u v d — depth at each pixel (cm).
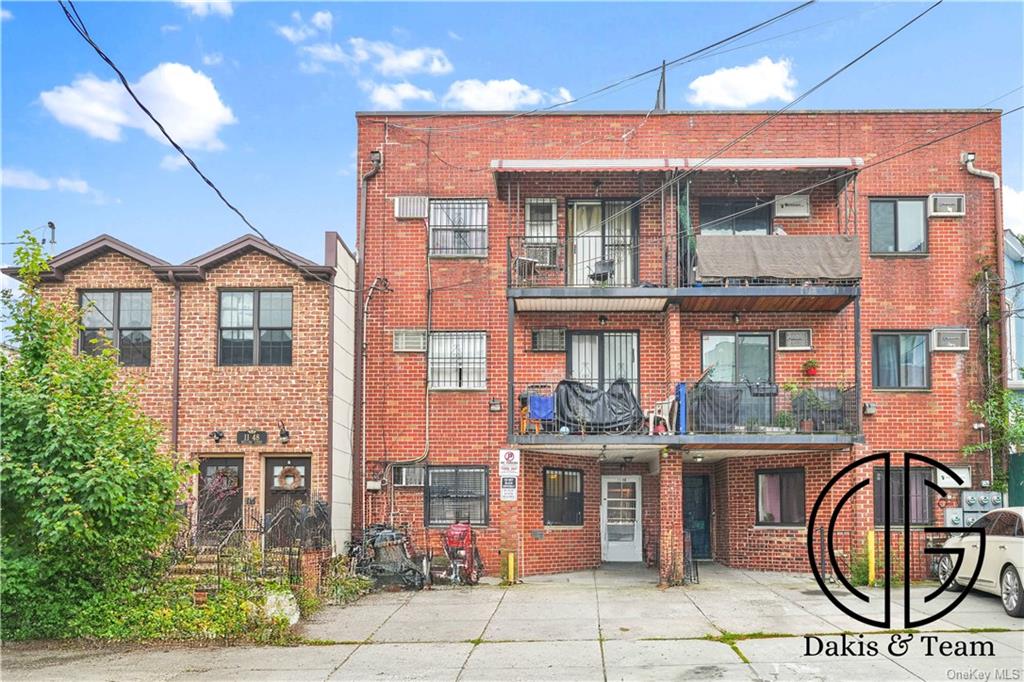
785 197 2205
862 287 2177
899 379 2167
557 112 2231
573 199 2239
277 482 2033
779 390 2081
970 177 2203
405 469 2169
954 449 2139
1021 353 2533
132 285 2081
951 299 2177
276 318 2072
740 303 2123
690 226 2159
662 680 1167
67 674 1236
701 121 2230
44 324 1547
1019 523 1559
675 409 2027
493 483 2152
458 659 1312
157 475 1507
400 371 2194
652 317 2209
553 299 2102
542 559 2150
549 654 1330
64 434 1401
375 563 1961
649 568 2258
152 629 1455
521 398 2070
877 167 2205
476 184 2231
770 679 1166
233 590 1516
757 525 2186
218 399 2044
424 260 2216
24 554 1435
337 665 1285
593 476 2308
